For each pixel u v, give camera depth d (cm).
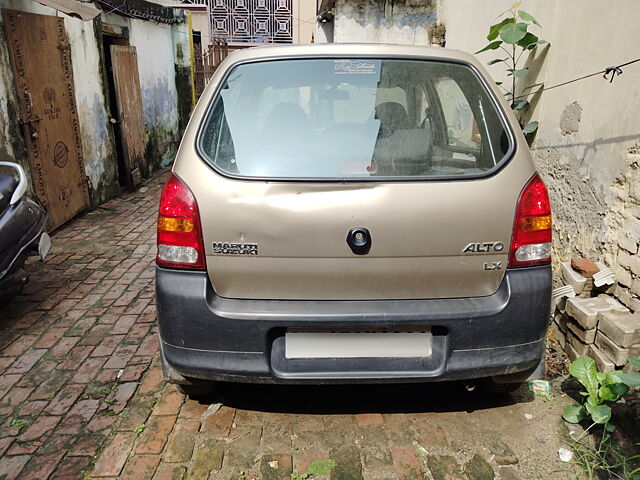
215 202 210
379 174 218
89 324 362
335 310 212
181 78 1103
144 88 882
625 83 286
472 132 237
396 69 246
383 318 211
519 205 215
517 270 219
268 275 213
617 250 295
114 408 268
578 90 334
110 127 733
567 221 351
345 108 239
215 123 228
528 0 406
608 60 302
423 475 221
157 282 219
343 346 217
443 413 261
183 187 213
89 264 479
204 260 214
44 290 419
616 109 294
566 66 349
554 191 368
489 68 491
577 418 246
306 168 218
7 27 479
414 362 219
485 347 218
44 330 353
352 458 231
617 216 294
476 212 211
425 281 215
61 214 585
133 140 803
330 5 810
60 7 475
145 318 371
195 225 211
